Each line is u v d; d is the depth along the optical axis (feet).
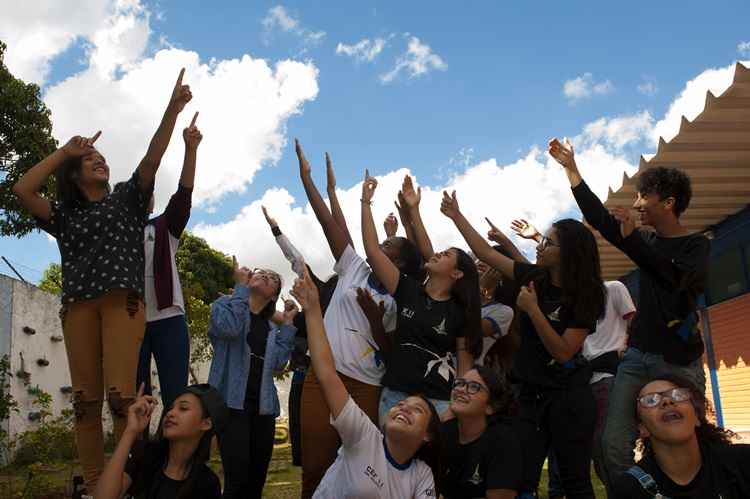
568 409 11.68
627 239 11.40
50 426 28.45
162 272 13.00
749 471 8.52
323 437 12.07
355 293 12.83
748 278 29.84
